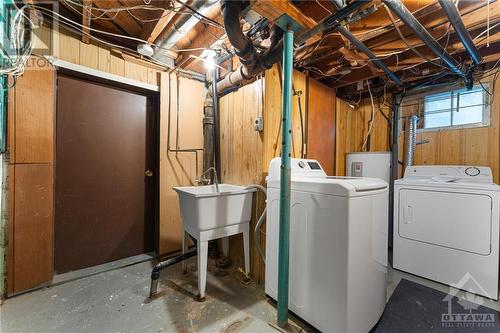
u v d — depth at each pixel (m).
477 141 2.47
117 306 1.71
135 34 2.26
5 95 1.73
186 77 2.74
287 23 1.43
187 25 1.76
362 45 1.84
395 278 2.20
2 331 1.45
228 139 2.42
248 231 2.09
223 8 1.36
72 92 2.17
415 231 2.25
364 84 2.96
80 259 2.24
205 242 1.82
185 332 1.46
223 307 1.72
